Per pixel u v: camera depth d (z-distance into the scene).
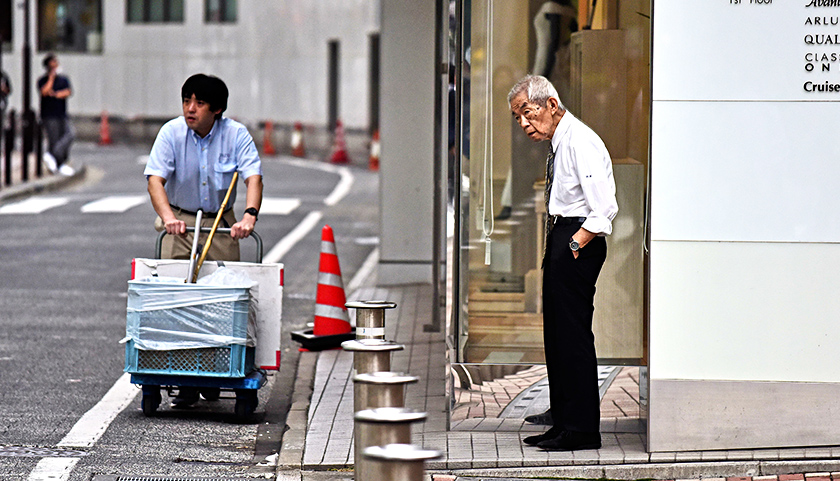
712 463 17.55
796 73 17.58
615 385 19.52
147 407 21.14
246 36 107.31
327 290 27.95
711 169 17.70
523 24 21.27
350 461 18.17
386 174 35.44
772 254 17.80
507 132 21.00
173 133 21.48
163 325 19.98
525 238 21.02
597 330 20.23
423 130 35.19
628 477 17.41
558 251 17.89
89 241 44.72
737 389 17.94
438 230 28.94
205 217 21.86
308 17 102.19
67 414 21.20
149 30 111.44
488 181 20.92
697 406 17.95
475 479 17.25
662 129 17.70
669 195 17.75
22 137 64.81
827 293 17.80
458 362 20.02
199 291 19.92
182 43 110.19
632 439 19.06
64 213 53.19
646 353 18.53
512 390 19.83
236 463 18.47
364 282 37.06
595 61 20.78
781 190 17.72
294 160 95.12
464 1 19.62
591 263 17.83
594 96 20.84
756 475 17.44
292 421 20.92
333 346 27.95
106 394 22.86
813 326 17.84
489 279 20.94
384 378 12.66
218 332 19.94
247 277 20.58
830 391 17.89
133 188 66.00
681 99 17.64
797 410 17.94
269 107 106.38
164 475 17.61
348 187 70.12
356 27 97.19
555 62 21.48
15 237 45.31
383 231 35.69
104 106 114.00
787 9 17.52
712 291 17.83
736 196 17.73
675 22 17.58
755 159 17.67
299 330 29.58
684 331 17.89
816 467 17.44
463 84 19.80
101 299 33.22
